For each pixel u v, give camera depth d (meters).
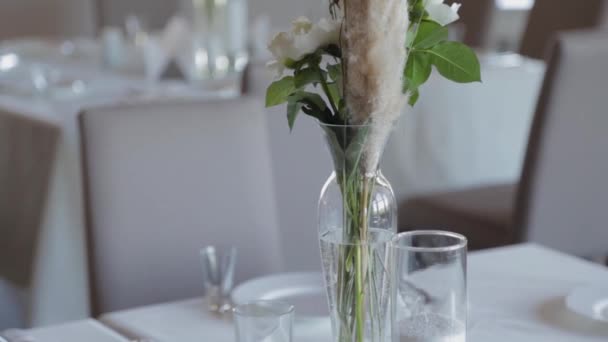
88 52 3.64
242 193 1.73
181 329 1.21
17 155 2.34
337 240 0.94
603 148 2.31
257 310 0.98
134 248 1.63
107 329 1.20
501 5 5.17
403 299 0.95
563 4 3.59
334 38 0.92
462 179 2.81
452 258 0.94
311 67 0.96
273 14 5.89
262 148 1.76
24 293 2.27
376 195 0.94
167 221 1.66
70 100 2.56
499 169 2.86
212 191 1.70
